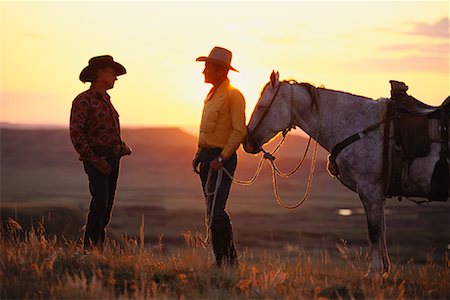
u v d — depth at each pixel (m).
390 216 129.88
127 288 7.74
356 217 137.25
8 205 32.94
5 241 9.52
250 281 7.82
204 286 7.79
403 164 8.97
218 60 9.09
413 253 60.12
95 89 9.58
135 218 117.25
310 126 9.42
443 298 8.18
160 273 8.38
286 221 123.88
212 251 9.41
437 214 134.88
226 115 9.12
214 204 9.11
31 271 8.02
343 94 9.39
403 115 9.05
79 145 9.32
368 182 9.08
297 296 7.51
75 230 31.22
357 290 8.12
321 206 178.88
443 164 8.77
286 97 9.37
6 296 7.23
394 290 8.16
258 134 9.40
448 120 8.86
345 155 9.19
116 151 9.66
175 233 90.44
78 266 8.43
